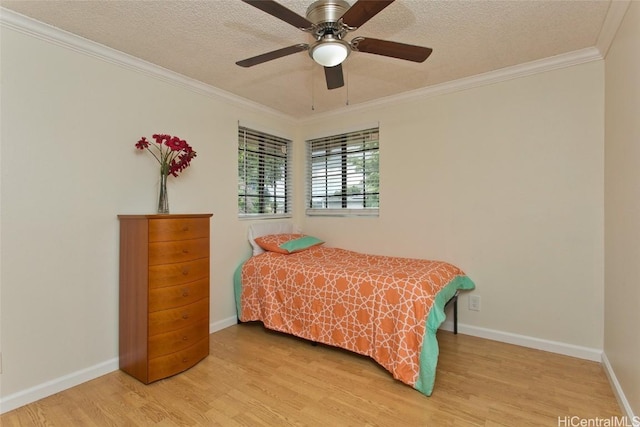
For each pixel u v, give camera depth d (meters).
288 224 3.71
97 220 2.14
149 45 2.14
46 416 1.71
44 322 1.91
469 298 2.78
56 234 1.96
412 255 3.06
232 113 3.12
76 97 2.04
